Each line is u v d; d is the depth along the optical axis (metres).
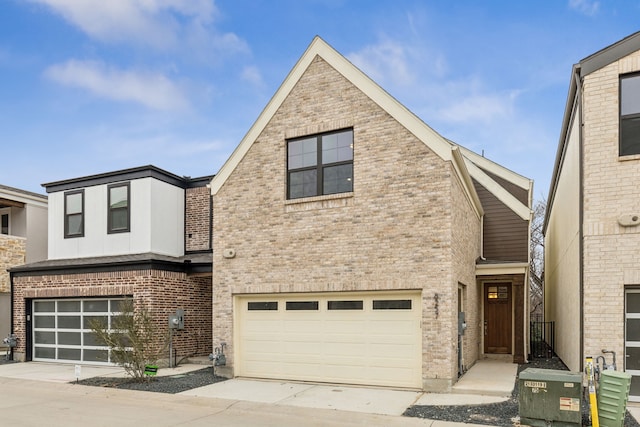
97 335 12.30
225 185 12.55
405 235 10.31
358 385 10.58
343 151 11.41
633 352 8.83
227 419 7.98
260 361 11.75
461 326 10.80
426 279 10.00
